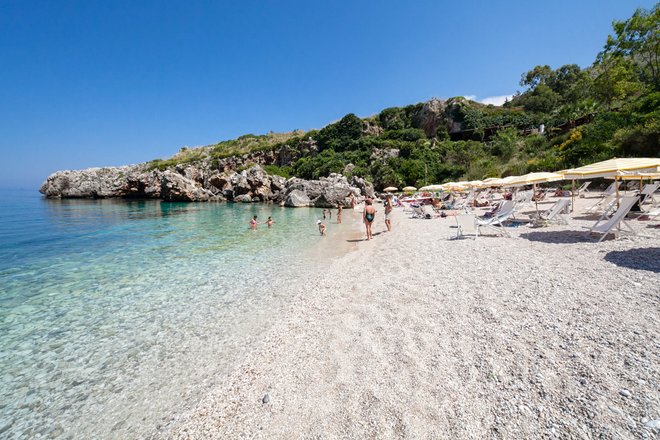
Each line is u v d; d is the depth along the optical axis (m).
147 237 15.95
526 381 3.03
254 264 9.98
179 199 46.59
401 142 60.81
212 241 14.32
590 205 15.68
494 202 22.86
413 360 3.66
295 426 2.92
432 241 10.67
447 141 59.09
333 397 3.23
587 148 26.28
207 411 3.40
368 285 6.71
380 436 2.64
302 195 36.84
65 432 3.36
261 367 4.07
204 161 76.00
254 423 3.06
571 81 74.75
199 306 6.67
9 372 4.48
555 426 2.47
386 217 15.00
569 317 4.11
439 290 5.77
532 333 3.85
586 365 3.11
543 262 6.67
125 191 55.72
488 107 72.94
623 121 26.34
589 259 6.50
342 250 11.54
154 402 3.75
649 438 2.21
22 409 3.73
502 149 45.69
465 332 4.12
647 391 2.66
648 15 35.50
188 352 4.83
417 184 44.91
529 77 84.25
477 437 2.50
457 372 3.33
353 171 50.81
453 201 22.73
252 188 44.75
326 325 5.01
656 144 21.03
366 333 4.49
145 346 5.09
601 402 2.62
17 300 7.27
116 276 9.06
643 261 5.94
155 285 8.17
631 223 10.05
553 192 23.28
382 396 3.12
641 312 3.99
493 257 7.58
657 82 34.88
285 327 5.23
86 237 16.30
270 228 18.47
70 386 4.14
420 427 2.67
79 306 6.86
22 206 40.47
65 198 58.38
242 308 6.43
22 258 11.62
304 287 7.43
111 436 3.26
